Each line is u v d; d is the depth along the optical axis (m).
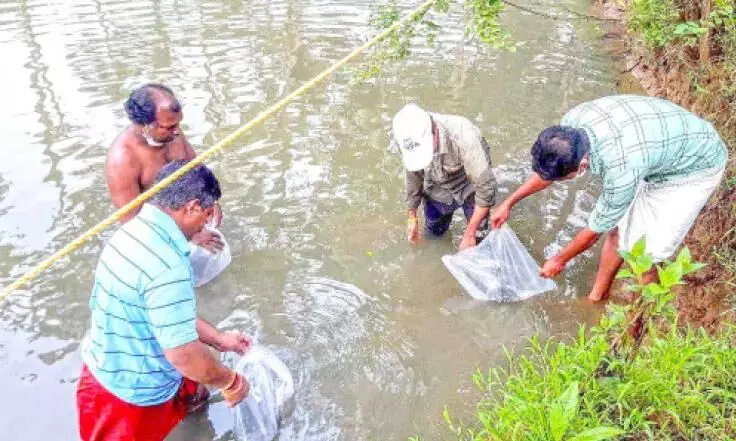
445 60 7.05
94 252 4.31
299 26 7.84
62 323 3.77
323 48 7.28
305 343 3.71
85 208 4.73
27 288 4.00
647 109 3.16
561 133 3.03
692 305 3.56
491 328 3.82
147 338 2.59
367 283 4.17
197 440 3.12
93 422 2.77
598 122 3.15
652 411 2.64
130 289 2.46
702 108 4.79
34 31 7.62
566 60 7.10
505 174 5.19
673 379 2.67
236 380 2.88
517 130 5.77
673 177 3.32
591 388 2.76
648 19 5.78
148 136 3.60
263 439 3.12
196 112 5.96
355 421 3.22
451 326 3.84
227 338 3.22
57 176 5.08
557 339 3.71
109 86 6.42
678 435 2.62
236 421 3.12
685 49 5.46
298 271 4.26
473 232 4.11
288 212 4.79
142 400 2.75
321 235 4.58
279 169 5.24
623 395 2.68
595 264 4.30
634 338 3.07
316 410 3.29
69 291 4.00
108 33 7.62
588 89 6.46
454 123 3.87
